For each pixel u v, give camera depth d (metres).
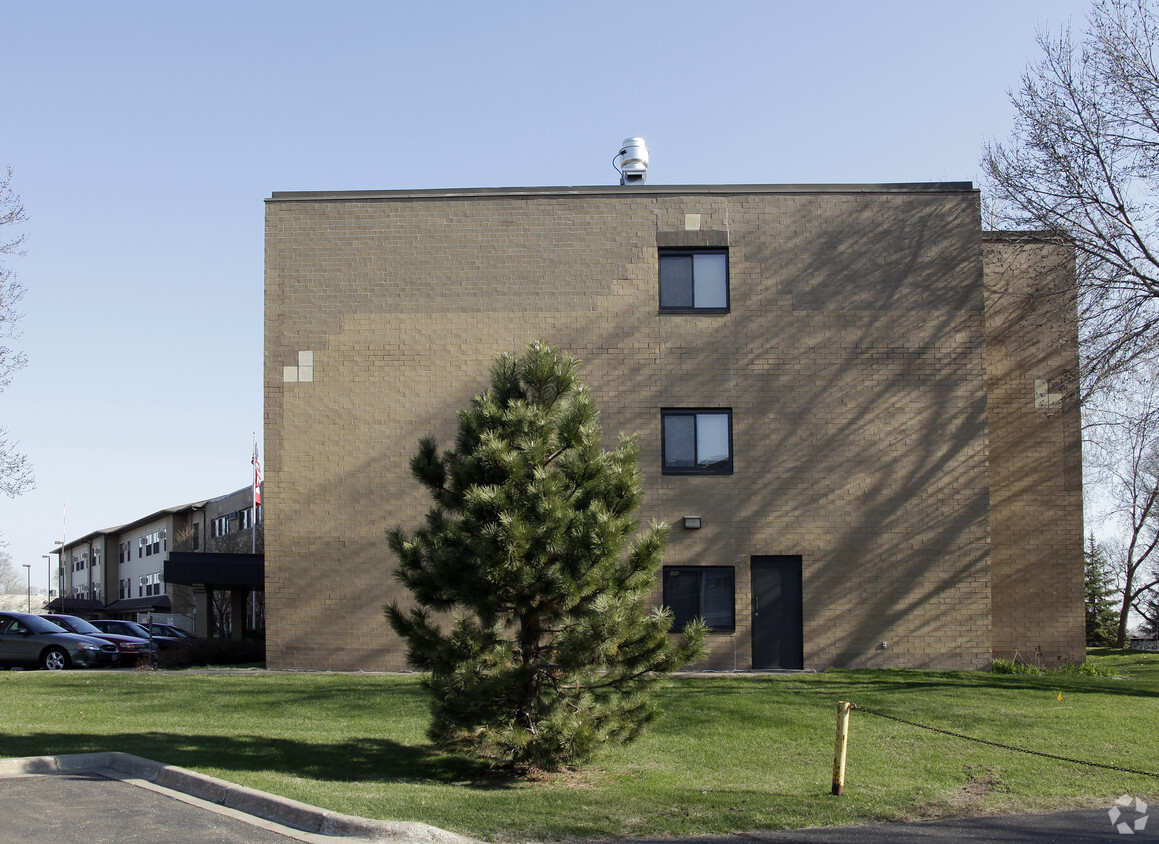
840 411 21.23
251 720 14.67
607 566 10.84
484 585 10.77
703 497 21.02
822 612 20.83
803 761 12.13
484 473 11.08
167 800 9.50
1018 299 22.23
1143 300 19.45
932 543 21.02
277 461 21.38
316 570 21.12
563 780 11.09
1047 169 19.91
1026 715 14.91
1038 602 21.83
